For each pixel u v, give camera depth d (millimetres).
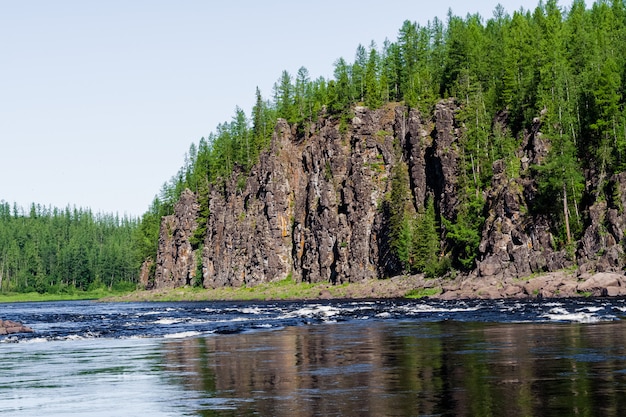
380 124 163250
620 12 167125
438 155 140875
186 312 90125
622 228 96562
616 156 108375
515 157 121250
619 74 124750
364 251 147625
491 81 152500
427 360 29219
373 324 54438
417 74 175500
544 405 18578
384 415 18109
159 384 25406
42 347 43500
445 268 122750
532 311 59812
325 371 27031
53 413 20469
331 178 162250
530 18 182250
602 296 82562
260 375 26688
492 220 113750
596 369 24641
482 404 19062
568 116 116562
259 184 184125
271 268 170250
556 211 107125
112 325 65000
